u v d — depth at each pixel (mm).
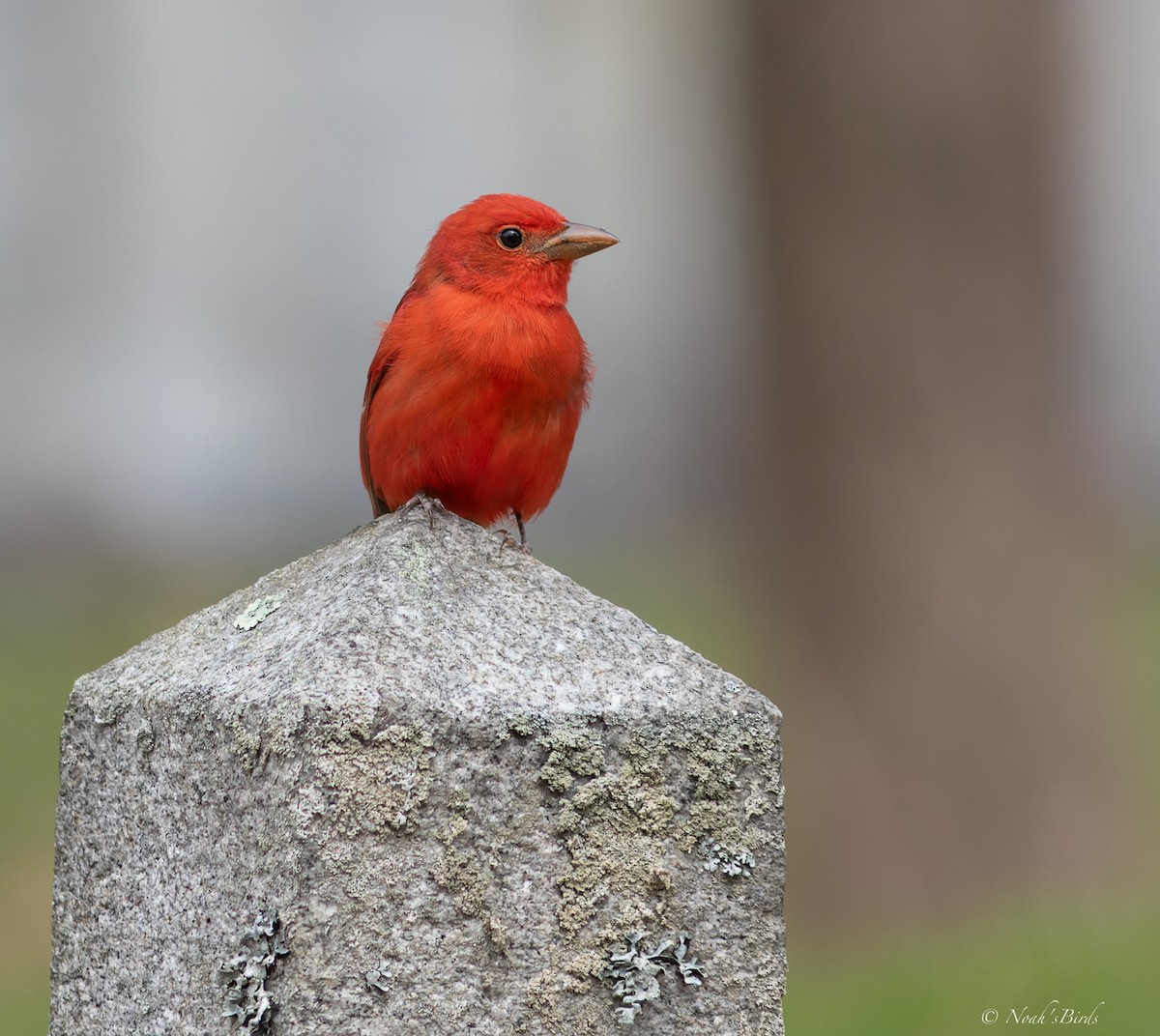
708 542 25344
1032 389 13008
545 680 3896
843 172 12836
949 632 13008
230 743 3744
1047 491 13055
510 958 3750
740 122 13195
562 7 33562
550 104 33906
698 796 3941
